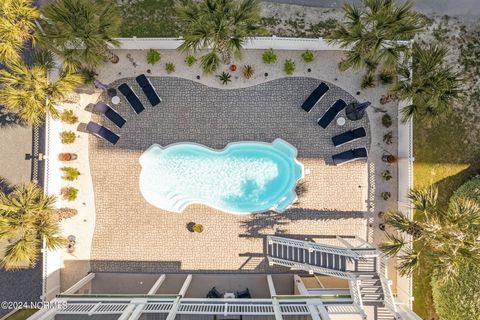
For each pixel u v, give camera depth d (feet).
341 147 52.44
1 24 40.52
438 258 39.93
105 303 46.75
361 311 42.47
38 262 52.65
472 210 39.68
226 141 52.80
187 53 51.80
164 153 53.06
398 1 52.08
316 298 46.34
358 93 52.42
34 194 44.42
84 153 52.80
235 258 52.70
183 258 52.85
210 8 39.60
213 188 52.85
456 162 51.55
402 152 50.83
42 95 43.80
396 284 52.01
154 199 52.90
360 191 52.42
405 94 43.68
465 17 51.93
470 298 45.09
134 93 52.70
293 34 52.11
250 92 52.80
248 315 44.14
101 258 52.90
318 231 52.54
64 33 40.96
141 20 52.47
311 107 52.03
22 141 52.95
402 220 42.70
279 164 52.80
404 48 42.11
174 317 43.83
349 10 41.78
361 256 45.85
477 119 51.70
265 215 52.65
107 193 52.90
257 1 40.91
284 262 50.16
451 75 41.24
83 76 50.34
